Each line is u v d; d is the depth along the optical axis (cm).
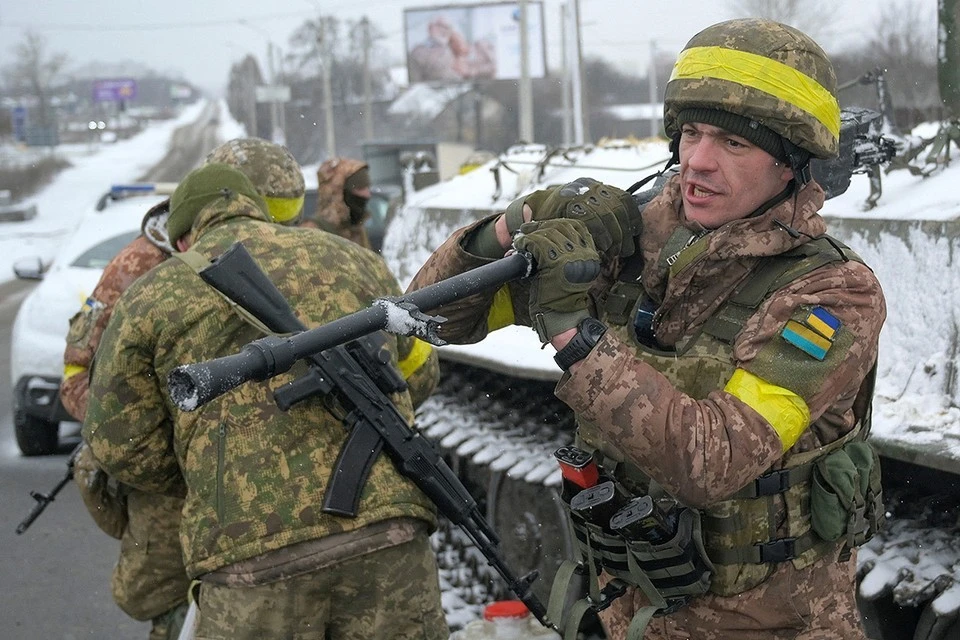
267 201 413
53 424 723
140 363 277
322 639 264
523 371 377
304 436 261
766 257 204
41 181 4994
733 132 197
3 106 8238
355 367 265
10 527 602
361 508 260
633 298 219
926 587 280
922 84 1141
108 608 498
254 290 262
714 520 206
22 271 776
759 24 199
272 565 255
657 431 189
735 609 209
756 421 192
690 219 208
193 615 295
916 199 327
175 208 307
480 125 3872
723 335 203
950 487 314
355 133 5697
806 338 195
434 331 190
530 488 409
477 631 382
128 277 376
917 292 309
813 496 207
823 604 211
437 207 538
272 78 5347
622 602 228
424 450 270
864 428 218
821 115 197
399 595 265
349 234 584
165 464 290
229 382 181
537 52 3550
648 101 3722
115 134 8381
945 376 295
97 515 354
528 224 202
